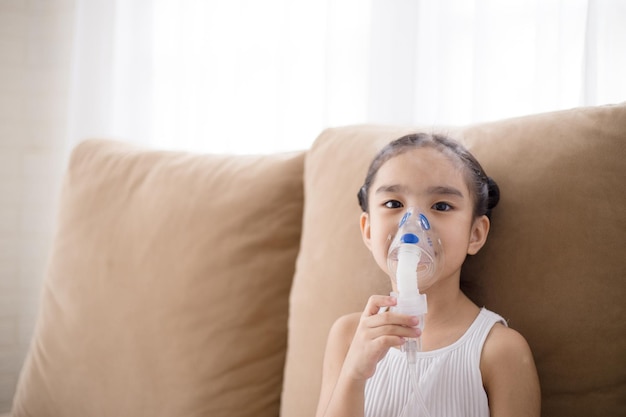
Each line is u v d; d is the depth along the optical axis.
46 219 1.99
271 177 1.24
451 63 1.42
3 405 1.95
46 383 1.31
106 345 1.26
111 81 1.85
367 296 1.01
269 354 1.17
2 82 1.98
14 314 1.97
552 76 1.29
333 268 1.06
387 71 1.47
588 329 0.88
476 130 1.04
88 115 1.84
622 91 1.22
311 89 1.64
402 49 1.46
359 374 0.80
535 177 0.94
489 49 1.36
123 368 1.23
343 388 0.82
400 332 0.76
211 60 1.76
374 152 1.09
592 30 1.21
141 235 1.29
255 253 1.21
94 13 1.84
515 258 0.93
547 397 0.89
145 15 1.83
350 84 1.57
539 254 0.92
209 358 1.17
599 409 0.86
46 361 1.32
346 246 1.05
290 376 1.08
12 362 1.96
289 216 1.23
